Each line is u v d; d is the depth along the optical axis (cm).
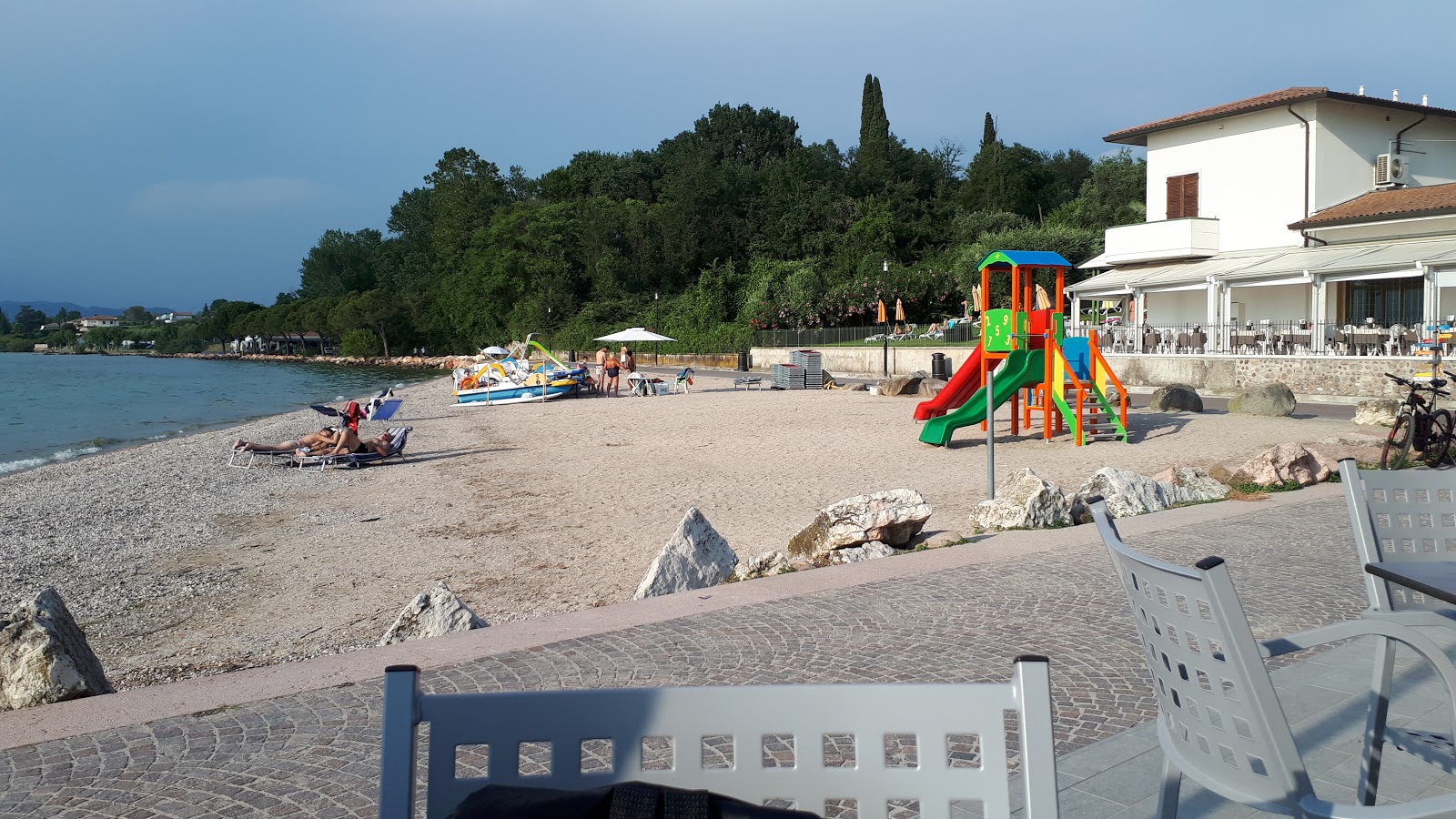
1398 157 3250
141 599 1126
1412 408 1488
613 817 148
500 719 168
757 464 1948
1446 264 2661
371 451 2242
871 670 593
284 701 565
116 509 1762
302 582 1163
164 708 559
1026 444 2081
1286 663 564
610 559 1198
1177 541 948
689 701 170
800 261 7731
